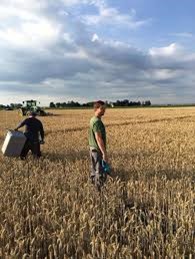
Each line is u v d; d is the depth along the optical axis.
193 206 7.43
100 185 8.83
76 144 18.58
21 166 12.11
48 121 39.47
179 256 5.32
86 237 5.96
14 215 6.93
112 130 26.83
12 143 13.34
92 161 9.15
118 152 15.55
